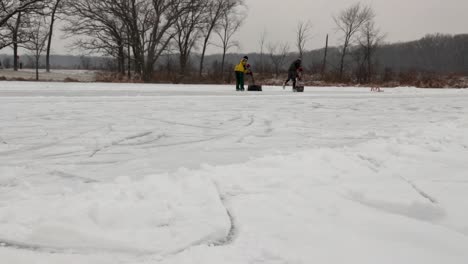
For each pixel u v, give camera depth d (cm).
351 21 4059
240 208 256
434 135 530
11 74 3288
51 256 198
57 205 255
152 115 766
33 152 445
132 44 3275
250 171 335
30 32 2588
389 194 285
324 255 199
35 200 269
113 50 3375
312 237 218
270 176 322
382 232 227
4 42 2723
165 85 2139
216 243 210
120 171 365
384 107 1024
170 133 580
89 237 215
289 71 1759
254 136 565
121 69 3725
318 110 920
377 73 3903
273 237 217
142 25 3266
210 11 3778
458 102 1216
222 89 1761
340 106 1028
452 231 230
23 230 221
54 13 3020
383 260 196
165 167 381
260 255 198
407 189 298
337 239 217
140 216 238
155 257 197
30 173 354
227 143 510
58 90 1345
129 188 287
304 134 586
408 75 3484
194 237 216
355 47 4134
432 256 201
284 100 1170
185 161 407
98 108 850
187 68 3338
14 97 1023
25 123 638
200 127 642
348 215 249
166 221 234
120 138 536
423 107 1037
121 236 216
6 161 401
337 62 4525
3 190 297
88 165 388
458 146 463
